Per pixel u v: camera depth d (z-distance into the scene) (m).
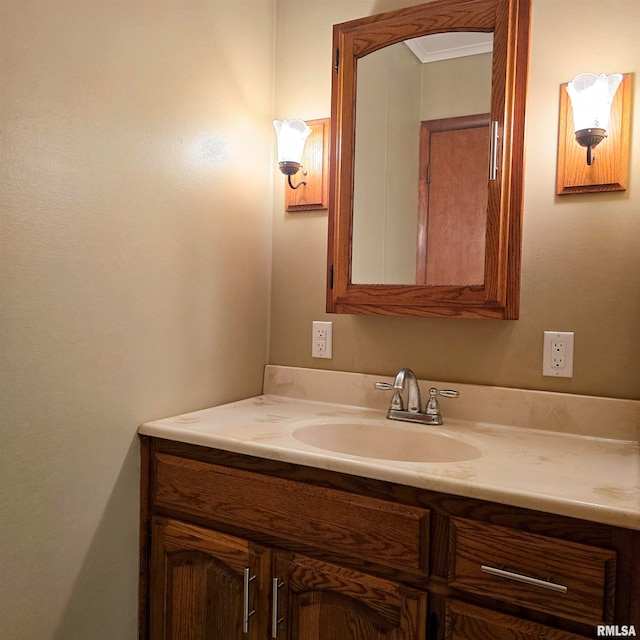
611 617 0.90
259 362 1.82
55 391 1.17
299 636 1.18
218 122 1.60
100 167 1.24
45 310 1.14
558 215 1.41
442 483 1.01
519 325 1.47
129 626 1.38
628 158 1.33
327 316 1.75
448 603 1.03
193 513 1.33
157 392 1.43
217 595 1.29
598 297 1.37
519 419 1.45
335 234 1.63
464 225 1.46
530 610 0.97
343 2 1.71
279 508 1.21
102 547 1.30
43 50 1.11
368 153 1.58
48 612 1.18
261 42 1.76
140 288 1.36
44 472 1.16
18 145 1.07
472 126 1.45
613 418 1.34
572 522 0.93
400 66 1.54
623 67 1.34
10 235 1.06
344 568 1.13
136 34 1.32
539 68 1.42
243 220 1.72
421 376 1.60
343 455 1.15
